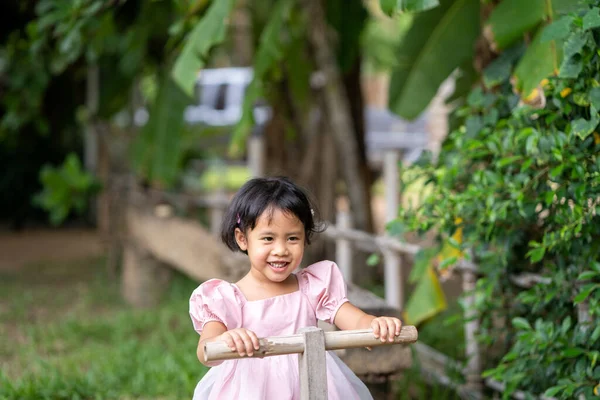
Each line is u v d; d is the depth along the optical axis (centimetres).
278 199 264
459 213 361
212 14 511
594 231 320
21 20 902
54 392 462
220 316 267
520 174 335
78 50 626
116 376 503
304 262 862
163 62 847
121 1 587
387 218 559
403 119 514
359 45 810
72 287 917
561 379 321
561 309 356
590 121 300
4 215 1653
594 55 304
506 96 386
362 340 248
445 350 559
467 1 498
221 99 1280
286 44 789
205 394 280
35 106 870
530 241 351
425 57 507
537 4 364
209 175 1639
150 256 786
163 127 709
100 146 1030
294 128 921
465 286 439
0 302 827
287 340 241
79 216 1727
